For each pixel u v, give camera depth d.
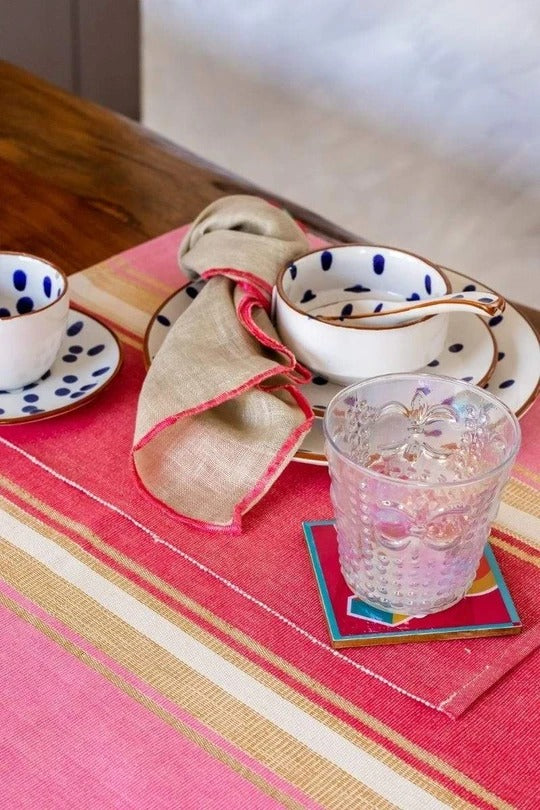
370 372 0.61
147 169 0.93
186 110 2.02
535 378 0.64
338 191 1.84
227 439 0.56
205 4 1.87
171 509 0.55
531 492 0.58
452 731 0.44
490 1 1.50
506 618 0.49
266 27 1.79
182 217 0.86
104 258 0.80
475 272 1.72
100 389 0.62
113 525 0.54
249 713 0.44
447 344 0.67
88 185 0.90
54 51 2.04
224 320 0.61
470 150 1.64
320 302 0.68
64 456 0.59
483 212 1.67
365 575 0.49
